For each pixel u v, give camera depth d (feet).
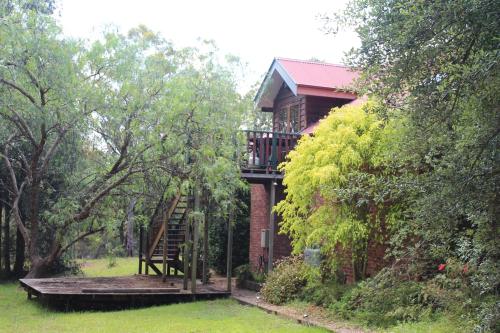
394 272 26.40
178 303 38.83
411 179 18.03
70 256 58.08
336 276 35.27
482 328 15.81
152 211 50.52
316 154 32.40
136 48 40.83
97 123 42.60
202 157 38.27
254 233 54.03
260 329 27.63
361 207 31.50
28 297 41.06
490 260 16.66
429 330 22.43
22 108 41.93
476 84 14.64
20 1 39.14
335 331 26.03
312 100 50.19
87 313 34.76
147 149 39.50
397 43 15.71
